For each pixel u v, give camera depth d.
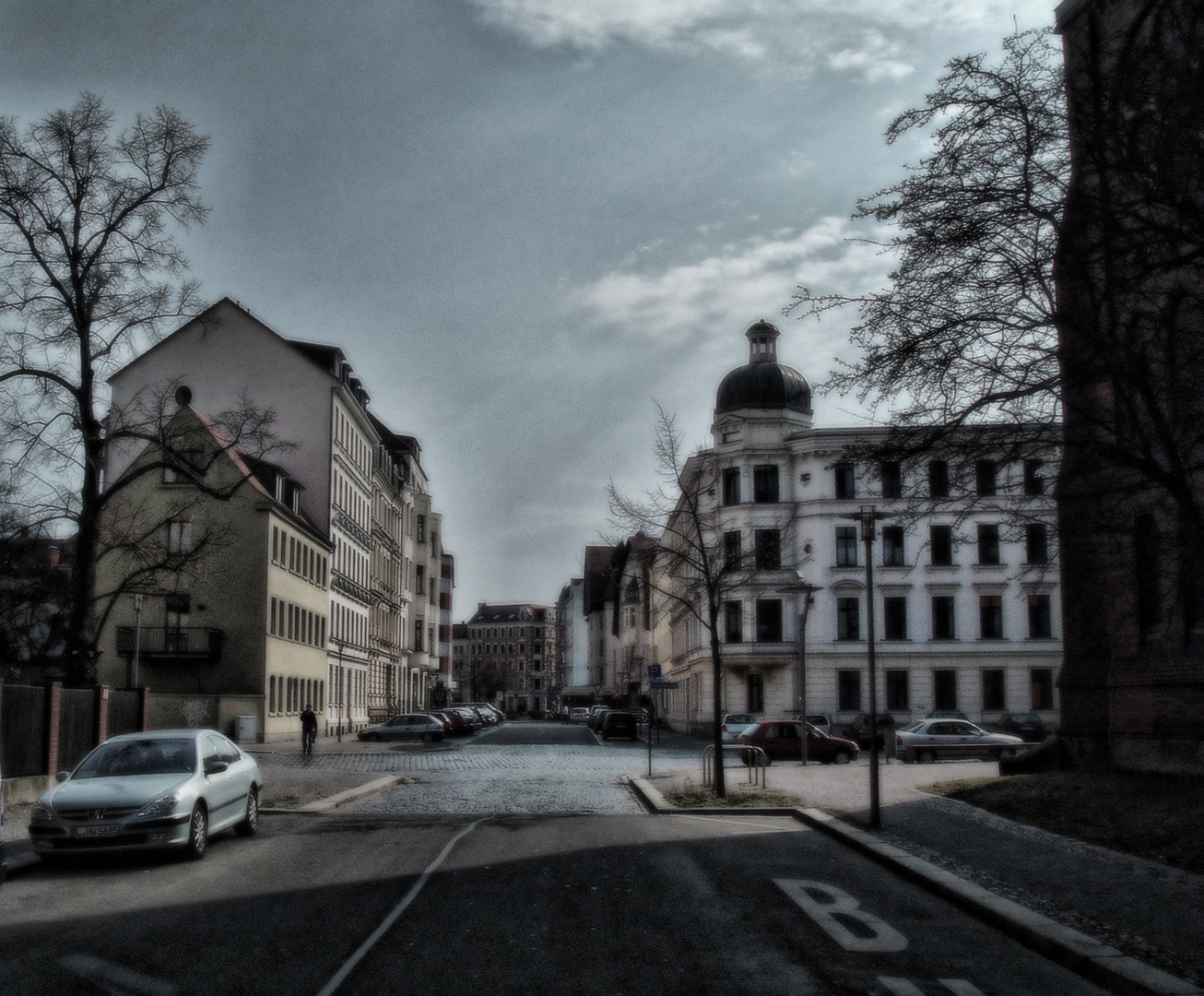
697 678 67.12
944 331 12.84
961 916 11.34
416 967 8.74
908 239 13.16
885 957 9.33
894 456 13.45
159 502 49.34
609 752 49.03
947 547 58.31
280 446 31.61
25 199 27.81
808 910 11.36
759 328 62.47
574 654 160.38
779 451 59.28
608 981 8.36
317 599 59.88
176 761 16.14
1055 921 10.35
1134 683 23.19
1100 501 13.18
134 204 28.78
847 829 17.72
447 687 126.19
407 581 94.25
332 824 20.08
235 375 60.62
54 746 23.02
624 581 115.62
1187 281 11.68
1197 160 11.16
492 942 9.68
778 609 57.97
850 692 57.66
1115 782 20.83
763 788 25.81
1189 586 13.00
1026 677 58.00
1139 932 9.98
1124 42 12.12
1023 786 22.00
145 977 8.43
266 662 49.50
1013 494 14.02
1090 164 12.09
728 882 13.09
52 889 12.86
